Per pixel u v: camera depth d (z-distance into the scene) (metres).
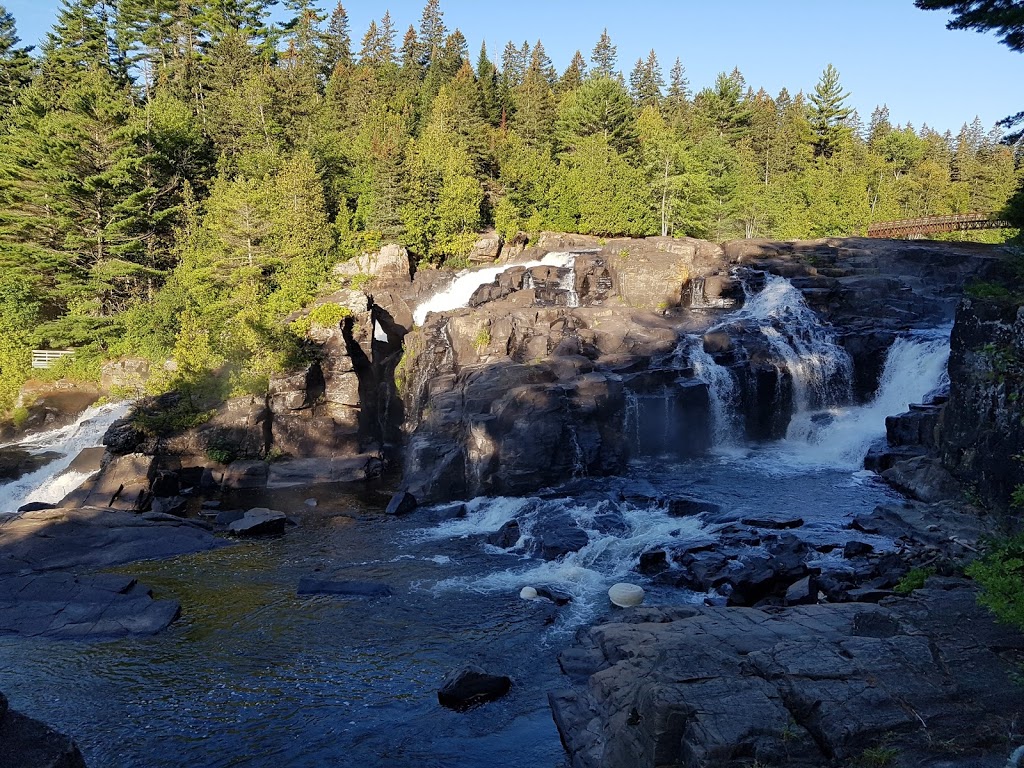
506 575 26.75
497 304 50.50
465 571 27.33
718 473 36.84
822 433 41.75
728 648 16.67
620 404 39.56
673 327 47.25
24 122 60.75
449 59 125.44
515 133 90.50
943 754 11.67
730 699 13.03
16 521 30.86
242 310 49.12
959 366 28.89
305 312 48.19
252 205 57.31
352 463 42.59
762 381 43.22
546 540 29.02
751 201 84.38
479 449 37.31
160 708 18.39
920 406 36.19
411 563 28.31
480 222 70.12
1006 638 15.19
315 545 30.70
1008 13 22.31
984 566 14.60
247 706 18.45
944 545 24.28
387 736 17.08
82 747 16.78
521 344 44.44
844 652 14.73
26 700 18.75
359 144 74.44
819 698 12.80
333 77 101.56
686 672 14.22
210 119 74.00
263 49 94.81
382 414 49.06
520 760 15.98
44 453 45.12
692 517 30.23
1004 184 101.56
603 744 14.94
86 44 83.88
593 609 23.61
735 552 26.00
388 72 114.06
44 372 54.75
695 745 12.05
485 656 20.69
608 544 28.02
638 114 110.75
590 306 50.12
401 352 51.56
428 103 100.19
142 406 42.81
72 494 35.91
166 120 63.22
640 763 13.25
